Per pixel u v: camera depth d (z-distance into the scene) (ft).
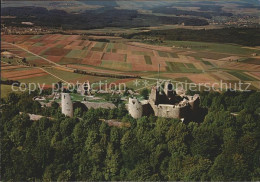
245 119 456.45
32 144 432.66
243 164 370.73
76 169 400.47
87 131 437.17
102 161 409.90
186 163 382.42
